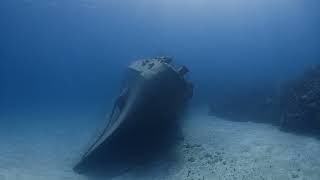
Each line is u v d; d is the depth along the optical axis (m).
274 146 16.45
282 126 19.62
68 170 16.86
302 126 18.50
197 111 30.62
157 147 16.66
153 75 15.78
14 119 33.34
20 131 27.12
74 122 29.88
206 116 27.52
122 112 16.62
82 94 54.19
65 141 23.02
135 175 15.01
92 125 27.91
